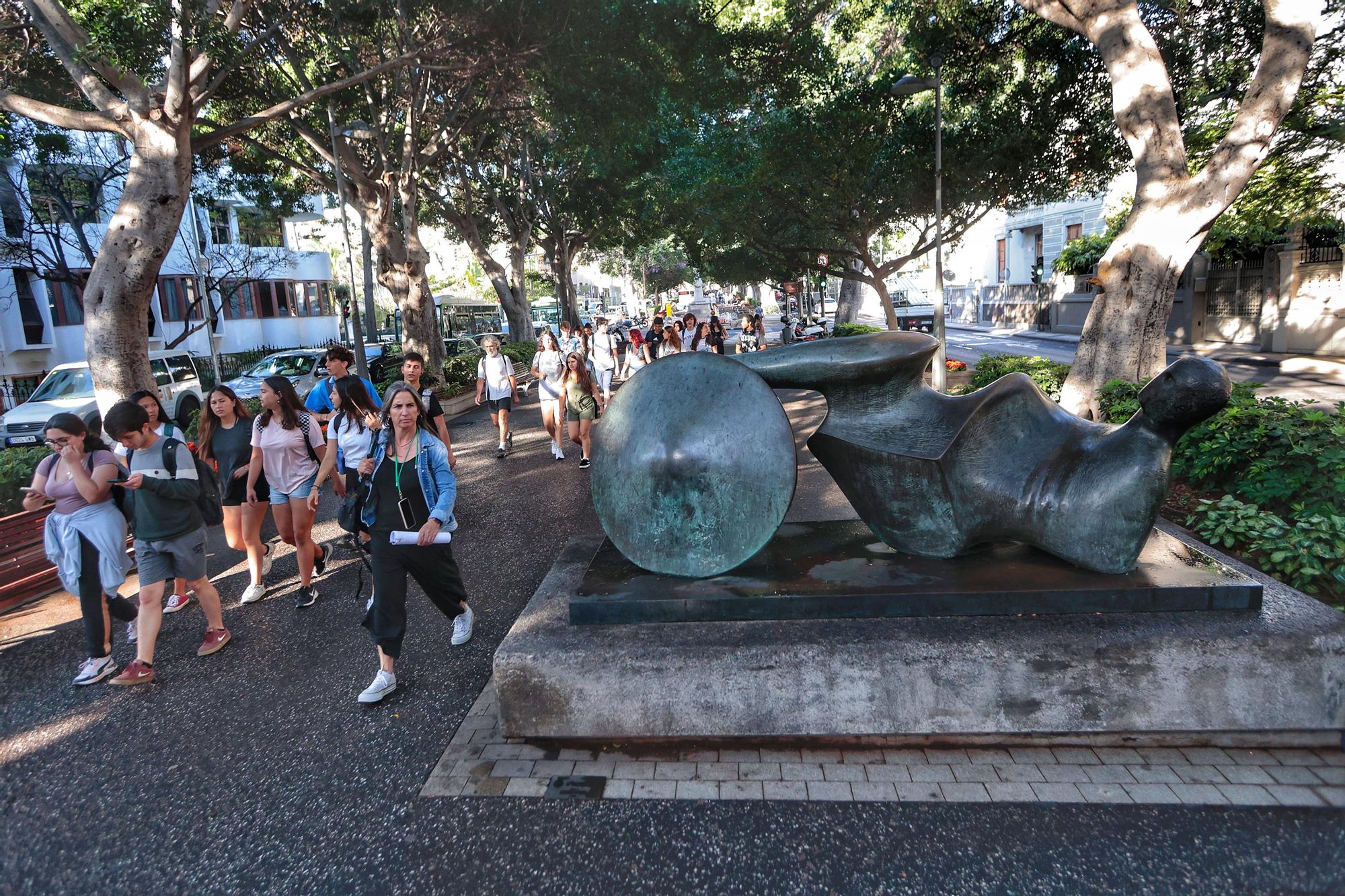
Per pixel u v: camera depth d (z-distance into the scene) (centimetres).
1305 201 1340
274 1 1280
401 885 271
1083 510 343
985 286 4466
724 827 287
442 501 413
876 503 380
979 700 314
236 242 3092
